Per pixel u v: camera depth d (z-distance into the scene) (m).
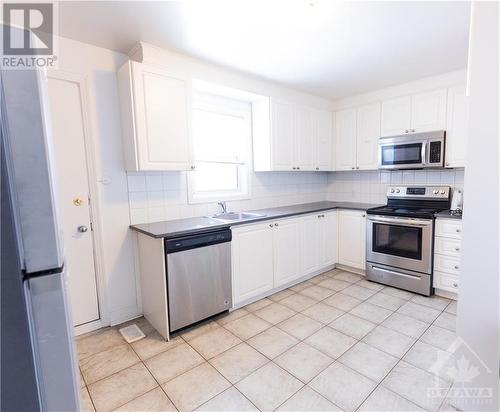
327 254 3.63
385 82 3.26
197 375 1.81
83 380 1.78
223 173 3.30
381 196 3.89
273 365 1.89
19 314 0.73
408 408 1.51
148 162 2.28
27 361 0.75
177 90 2.40
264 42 2.25
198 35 2.13
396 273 3.11
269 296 2.98
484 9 1.30
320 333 2.25
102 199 2.38
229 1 1.71
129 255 2.53
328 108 3.97
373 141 3.62
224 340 2.19
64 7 1.74
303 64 2.71
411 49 2.41
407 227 2.97
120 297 2.50
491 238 1.36
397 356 1.94
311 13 1.85
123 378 1.79
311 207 3.64
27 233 0.73
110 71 2.35
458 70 2.90
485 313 1.39
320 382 1.72
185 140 2.47
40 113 0.72
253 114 3.43
